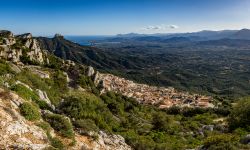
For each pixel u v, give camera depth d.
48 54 121.69
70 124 23.72
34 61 98.25
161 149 41.59
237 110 65.25
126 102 111.12
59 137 22.05
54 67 105.12
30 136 18.91
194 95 194.38
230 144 28.08
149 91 192.12
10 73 52.97
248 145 28.42
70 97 35.47
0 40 95.38
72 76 104.38
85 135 25.31
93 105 46.03
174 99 166.00
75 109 32.62
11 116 19.48
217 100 167.88
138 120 84.62
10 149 16.55
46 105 29.45
